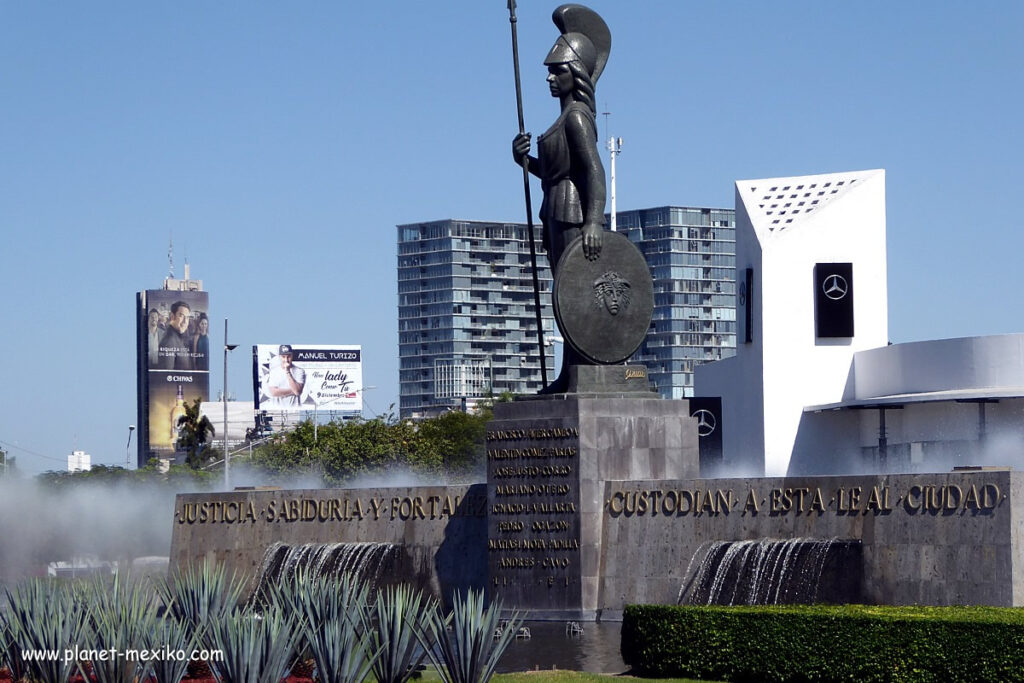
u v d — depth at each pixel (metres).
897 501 38.84
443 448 120.31
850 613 30.28
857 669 29.36
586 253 44.62
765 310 92.31
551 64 45.12
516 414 45.00
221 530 51.59
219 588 32.62
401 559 47.94
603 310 44.75
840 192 93.56
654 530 42.75
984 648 28.16
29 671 29.88
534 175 46.00
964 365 82.81
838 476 40.09
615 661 34.88
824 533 40.09
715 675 31.03
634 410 44.34
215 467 139.62
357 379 171.88
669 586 42.19
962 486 37.66
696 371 104.88
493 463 45.19
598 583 43.34
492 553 44.97
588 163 44.56
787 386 92.12
